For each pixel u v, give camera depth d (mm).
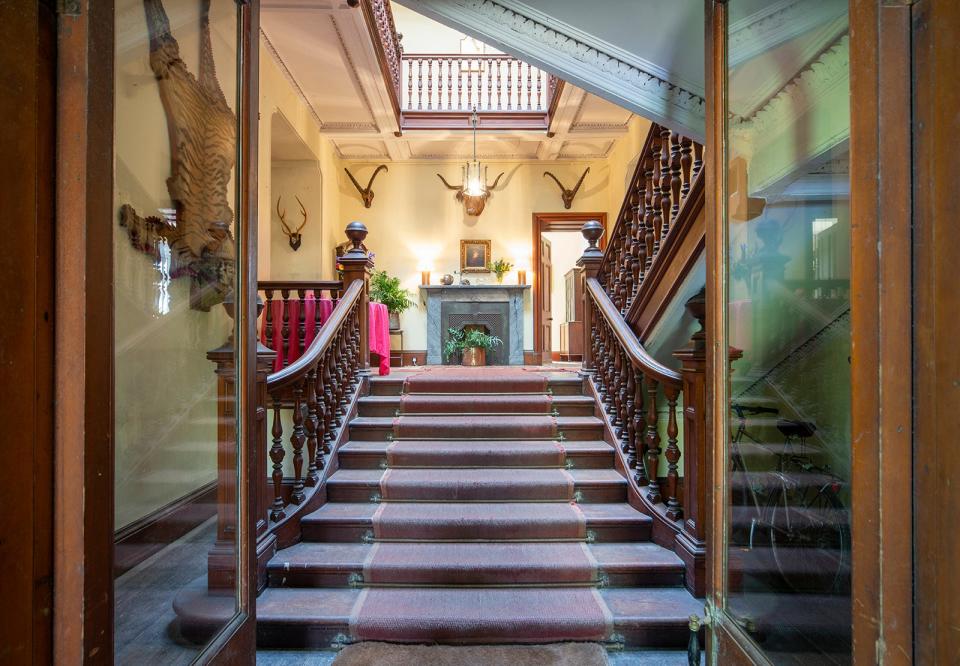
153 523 1218
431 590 2381
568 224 7738
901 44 697
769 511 1422
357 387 3836
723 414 1276
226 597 1246
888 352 699
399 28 8281
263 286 3938
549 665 1993
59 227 745
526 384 4047
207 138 1292
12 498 683
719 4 1300
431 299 7422
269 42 4629
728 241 1304
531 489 2961
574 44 2305
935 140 661
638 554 2525
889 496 694
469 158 7594
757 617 1241
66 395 744
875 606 704
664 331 3469
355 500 2971
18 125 694
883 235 704
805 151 1417
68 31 751
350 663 2000
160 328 1215
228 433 1285
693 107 2342
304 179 6625
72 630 736
